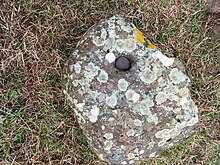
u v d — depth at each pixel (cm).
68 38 92
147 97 82
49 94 91
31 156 92
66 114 92
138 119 82
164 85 83
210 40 96
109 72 82
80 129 92
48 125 92
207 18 97
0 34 91
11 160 91
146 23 94
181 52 95
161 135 84
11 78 91
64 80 87
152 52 84
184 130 86
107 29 84
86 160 93
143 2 93
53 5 92
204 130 97
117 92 82
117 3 93
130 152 85
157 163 94
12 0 90
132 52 83
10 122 91
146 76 83
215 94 96
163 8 94
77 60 84
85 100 83
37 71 91
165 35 94
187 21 95
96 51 83
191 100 86
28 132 91
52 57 91
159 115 83
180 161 96
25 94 91
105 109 82
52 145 92
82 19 93
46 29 91
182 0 94
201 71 96
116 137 83
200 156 98
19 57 90
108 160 87
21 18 91
